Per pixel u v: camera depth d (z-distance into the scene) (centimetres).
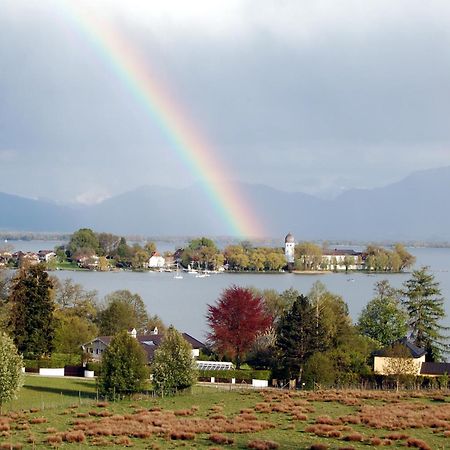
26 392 8212
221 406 6712
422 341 12031
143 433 5284
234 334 10812
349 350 9844
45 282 11481
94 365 10444
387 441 4978
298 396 7312
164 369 7469
